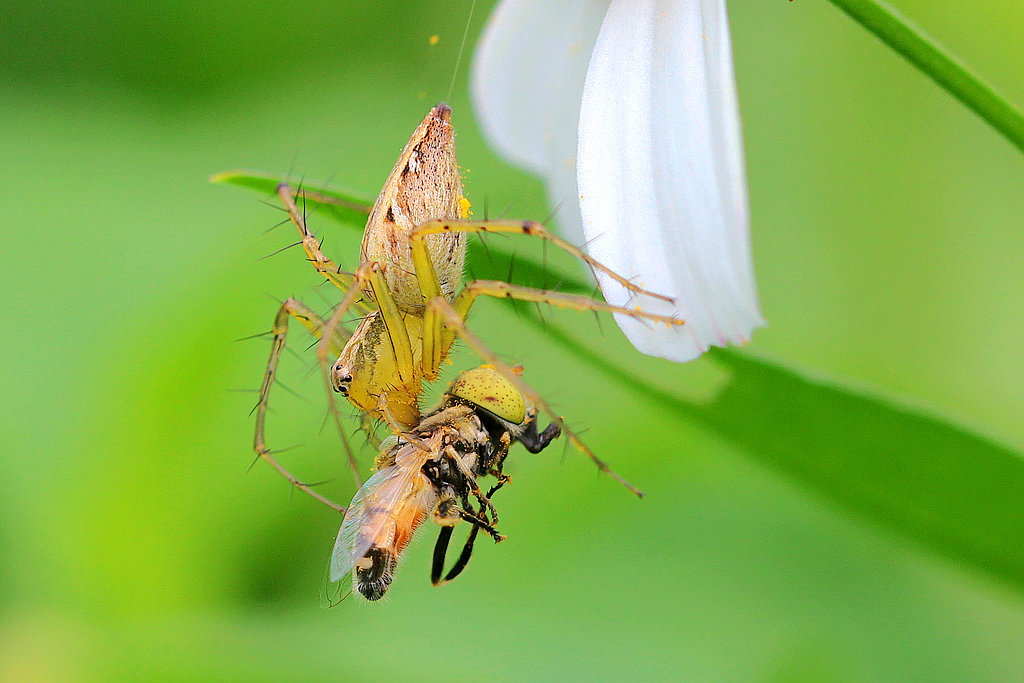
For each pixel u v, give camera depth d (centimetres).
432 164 19
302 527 20
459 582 20
